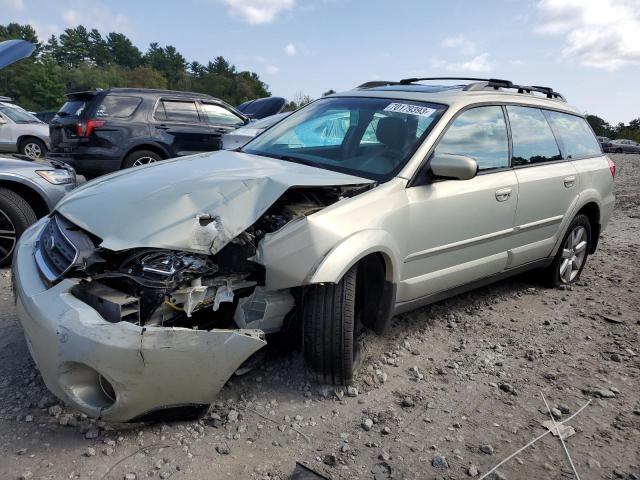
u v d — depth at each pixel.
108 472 2.36
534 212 4.48
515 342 4.01
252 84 121.44
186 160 3.70
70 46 130.75
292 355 3.40
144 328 2.37
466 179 3.38
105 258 2.62
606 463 2.68
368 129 3.86
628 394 3.35
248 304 2.85
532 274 5.39
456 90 4.19
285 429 2.75
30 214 5.09
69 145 8.72
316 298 2.94
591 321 4.53
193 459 2.47
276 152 3.99
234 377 3.14
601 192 5.41
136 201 2.81
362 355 3.47
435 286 3.74
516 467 2.59
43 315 2.47
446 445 2.72
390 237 3.17
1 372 3.12
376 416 2.91
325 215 2.95
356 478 2.44
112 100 8.87
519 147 4.44
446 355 3.71
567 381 3.47
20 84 80.56
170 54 140.88
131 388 2.40
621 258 6.71
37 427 2.63
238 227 2.73
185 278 2.59
